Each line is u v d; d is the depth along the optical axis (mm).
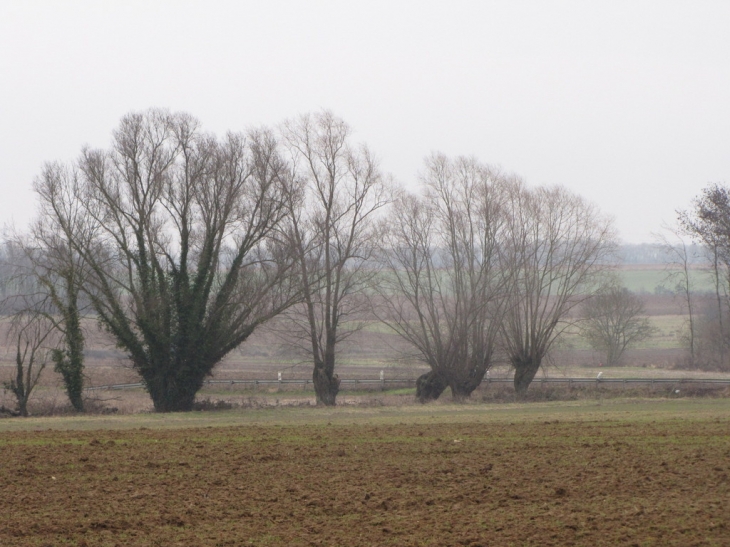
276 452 35844
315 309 92625
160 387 81000
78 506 25406
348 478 29656
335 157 90812
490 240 95938
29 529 22547
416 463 32781
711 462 30969
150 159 79688
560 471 30172
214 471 31281
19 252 79188
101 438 41500
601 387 95000
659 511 23422
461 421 51094
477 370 95562
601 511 23766
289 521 23578
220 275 83688
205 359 81375
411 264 95562
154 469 31828
